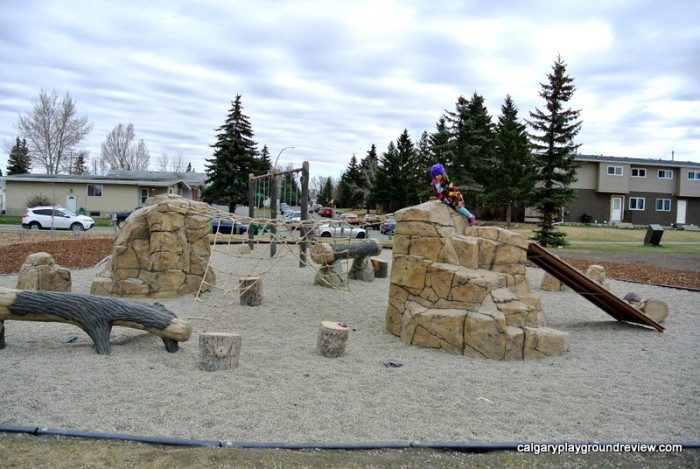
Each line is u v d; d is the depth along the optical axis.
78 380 5.50
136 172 57.81
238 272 14.84
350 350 7.27
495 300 7.28
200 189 58.25
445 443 4.30
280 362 6.55
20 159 77.88
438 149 41.56
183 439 4.23
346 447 4.22
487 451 4.29
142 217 10.71
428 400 5.39
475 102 44.31
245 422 4.68
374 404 5.23
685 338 8.66
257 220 10.16
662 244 32.81
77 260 16.53
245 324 8.69
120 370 5.88
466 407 5.25
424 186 47.66
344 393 5.52
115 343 6.94
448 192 8.20
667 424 4.97
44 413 4.68
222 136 48.34
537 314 8.09
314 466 3.94
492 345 6.94
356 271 14.23
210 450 4.11
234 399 5.21
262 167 49.72
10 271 13.72
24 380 5.44
